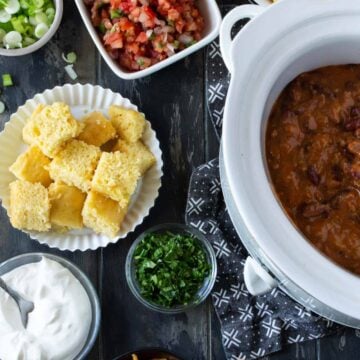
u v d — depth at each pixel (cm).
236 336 95
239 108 74
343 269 74
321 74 81
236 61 75
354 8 76
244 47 75
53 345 92
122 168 92
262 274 82
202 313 97
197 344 97
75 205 93
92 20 96
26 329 93
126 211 94
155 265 95
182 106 99
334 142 79
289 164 78
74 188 94
